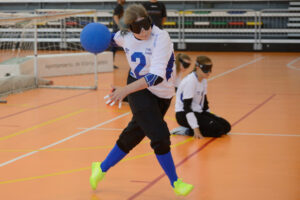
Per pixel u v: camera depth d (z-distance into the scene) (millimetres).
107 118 7871
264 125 7281
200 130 6598
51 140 6457
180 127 6809
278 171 5012
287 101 9336
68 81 12289
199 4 22703
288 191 4387
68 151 5887
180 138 6535
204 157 5574
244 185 4566
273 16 21516
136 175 4895
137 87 3750
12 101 9453
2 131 7000
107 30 4402
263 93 10320
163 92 4094
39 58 12852
